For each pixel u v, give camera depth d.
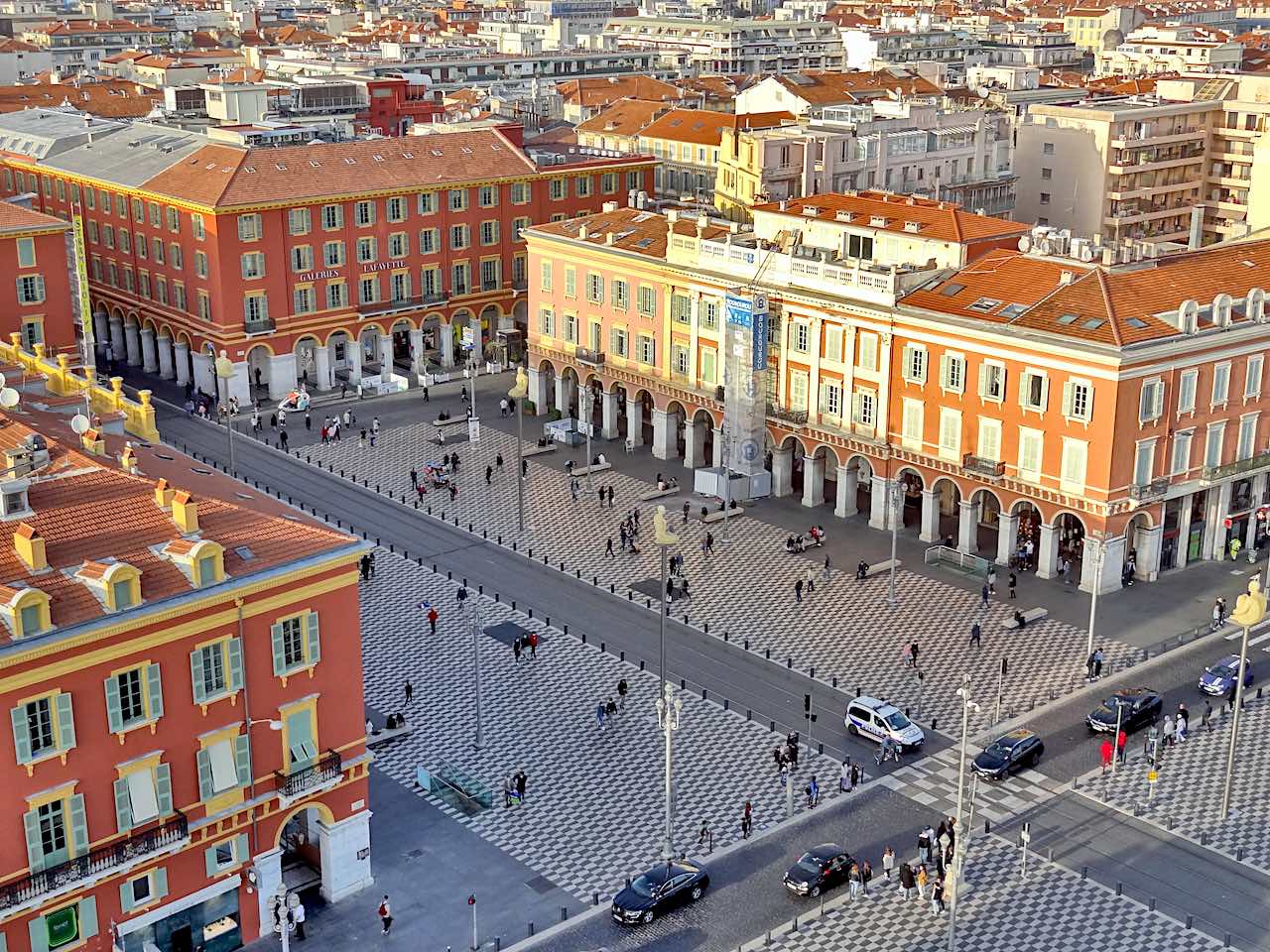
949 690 106.31
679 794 93.94
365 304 177.75
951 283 129.75
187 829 73.62
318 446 158.00
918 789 94.19
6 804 67.44
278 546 76.44
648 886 81.56
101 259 185.88
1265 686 105.50
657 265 148.38
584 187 196.12
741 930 80.19
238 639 74.31
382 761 97.75
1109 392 114.62
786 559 128.88
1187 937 79.38
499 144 191.88
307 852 84.94
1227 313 120.25
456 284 186.25
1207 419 121.81
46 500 74.44
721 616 118.50
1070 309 120.12
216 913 77.00
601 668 110.12
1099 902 82.31
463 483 147.62
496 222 188.00
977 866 85.75
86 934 71.56
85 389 102.81
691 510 139.88
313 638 77.50
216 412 168.62
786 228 145.62
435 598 121.88
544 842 88.88
